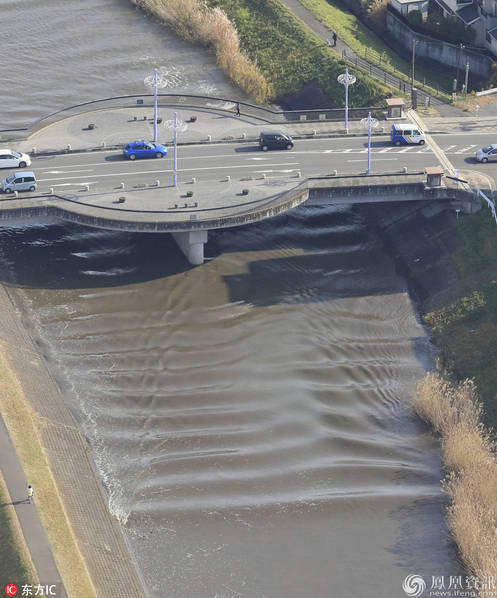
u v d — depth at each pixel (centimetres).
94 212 19212
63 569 13238
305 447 16200
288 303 19438
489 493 14962
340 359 18188
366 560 14300
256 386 17462
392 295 19812
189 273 19975
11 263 19888
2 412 15775
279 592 13750
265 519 14875
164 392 17250
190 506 15025
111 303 19112
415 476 15750
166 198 19850
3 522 13775
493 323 18275
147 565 14075
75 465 15512
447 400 16662
